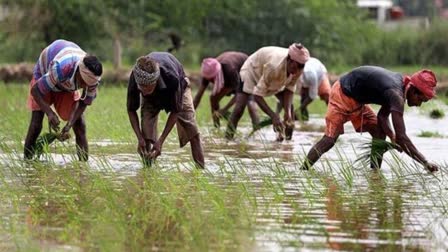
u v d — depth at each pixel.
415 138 26.86
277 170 18.86
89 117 28.59
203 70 28.02
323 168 19.56
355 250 12.47
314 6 64.06
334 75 51.66
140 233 13.23
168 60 17.83
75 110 19.48
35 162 19.69
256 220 14.21
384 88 18.98
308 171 19.33
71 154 20.83
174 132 26.17
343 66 63.09
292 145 24.56
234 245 12.62
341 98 19.58
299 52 23.28
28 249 12.30
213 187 16.39
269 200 15.89
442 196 16.62
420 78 18.98
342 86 19.58
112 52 60.28
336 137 19.66
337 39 65.06
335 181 18.05
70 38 58.84
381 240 13.09
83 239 12.93
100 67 19.05
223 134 27.14
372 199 16.27
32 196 16.06
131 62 60.28
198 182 17.05
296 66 23.61
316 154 19.53
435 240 13.12
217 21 64.12
